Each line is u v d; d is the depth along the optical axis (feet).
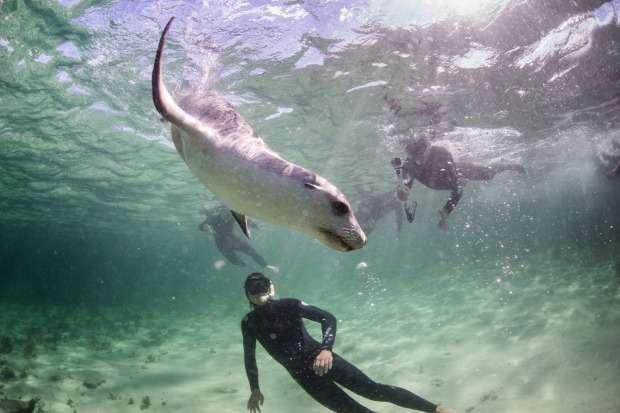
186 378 34.53
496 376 26.81
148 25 26.61
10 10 25.02
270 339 18.92
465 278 78.95
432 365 31.27
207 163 8.31
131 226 122.62
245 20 26.14
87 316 86.38
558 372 25.52
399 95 39.50
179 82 33.50
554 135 64.59
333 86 36.70
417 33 28.94
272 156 7.79
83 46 29.27
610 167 68.85
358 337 45.96
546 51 32.94
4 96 36.55
